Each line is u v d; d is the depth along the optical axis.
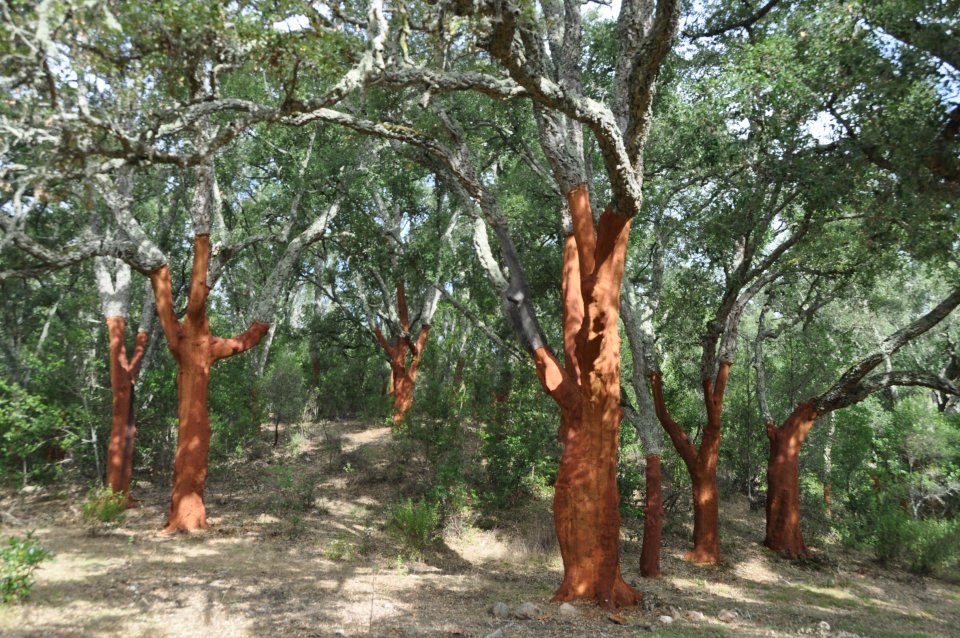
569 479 7.98
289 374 19.97
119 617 5.85
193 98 7.00
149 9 5.86
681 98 12.56
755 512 18.34
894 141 9.13
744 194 11.60
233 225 19.97
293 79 5.86
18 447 13.68
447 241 19.66
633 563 12.25
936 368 22.91
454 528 13.07
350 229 19.42
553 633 6.31
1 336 15.48
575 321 8.92
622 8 8.42
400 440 16.53
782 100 9.96
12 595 5.98
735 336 13.76
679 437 13.55
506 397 18.02
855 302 16.52
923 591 12.28
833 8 9.53
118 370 13.86
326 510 14.26
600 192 14.11
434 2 6.25
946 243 9.78
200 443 12.28
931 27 8.78
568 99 6.37
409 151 11.08
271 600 7.16
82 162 5.61
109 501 11.35
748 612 8.46
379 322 27.39
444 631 6.15
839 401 14.25
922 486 17.86
